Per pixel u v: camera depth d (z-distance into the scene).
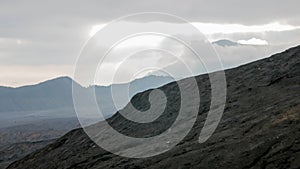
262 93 78.94
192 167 53.66
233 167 50.09
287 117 58.53
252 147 52.72
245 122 65.94
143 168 60.16
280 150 49.78
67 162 81.56
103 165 69.12
